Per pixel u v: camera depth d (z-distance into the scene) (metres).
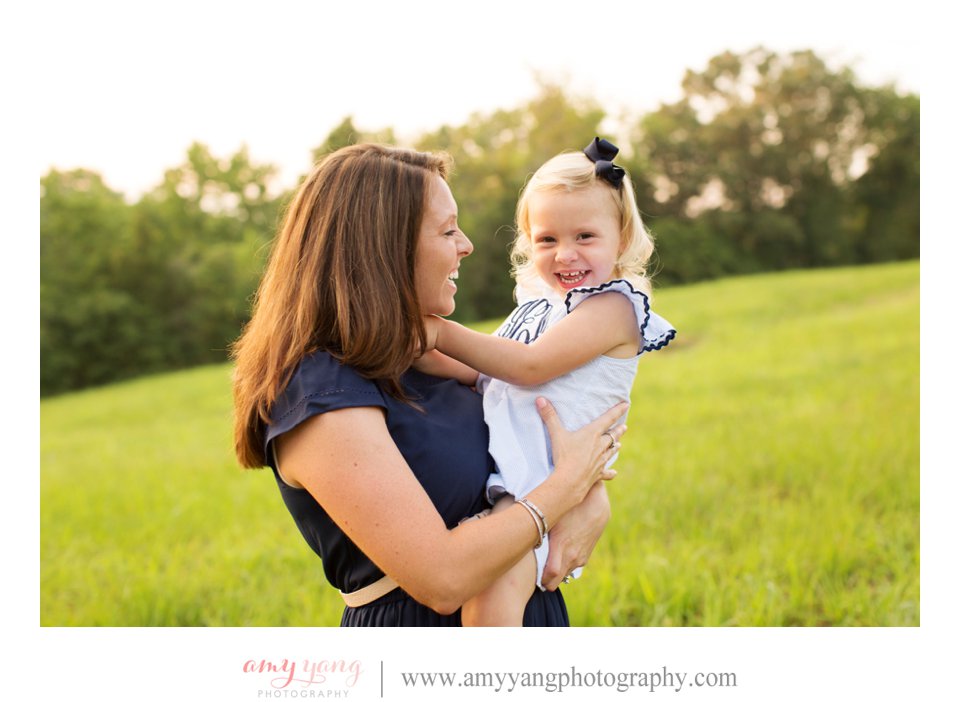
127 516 8.27
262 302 1.96
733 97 39.50
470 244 2.09
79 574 6.35
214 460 11.19
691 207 38.66
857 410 10.52
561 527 2.10
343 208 1.91
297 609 5.21
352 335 1.83
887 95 38.47
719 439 9.25
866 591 4.80
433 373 2.23
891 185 38.59
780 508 6.59
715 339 18.89
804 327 19.20
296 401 1.80
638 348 2.30
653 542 5.82
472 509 2.00
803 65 38.56
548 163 2.53
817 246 38.06
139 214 33.91
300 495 1.91
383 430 1.81
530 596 2.07
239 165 36.53
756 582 4.96
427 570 1.72
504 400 2.18
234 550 6.46
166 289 33.56
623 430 2.16
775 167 38.59
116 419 18.55
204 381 24.06
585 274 2.44
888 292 24.17
